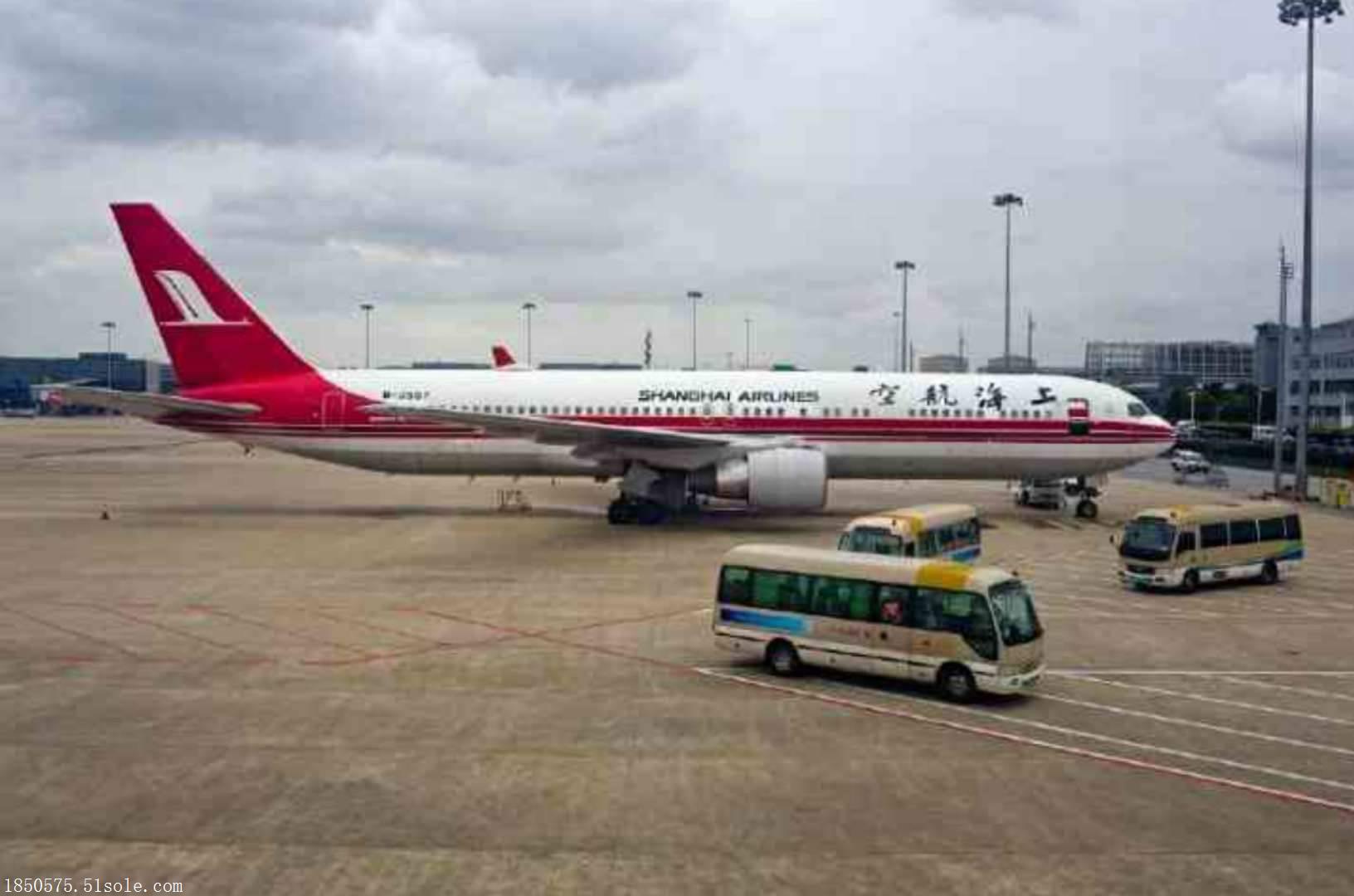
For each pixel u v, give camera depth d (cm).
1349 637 2694
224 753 1730
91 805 1514
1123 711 2050
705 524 4509
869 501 5462
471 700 2041
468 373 4719
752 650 2295
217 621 2684
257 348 4625
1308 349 5812
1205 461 7681
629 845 1401
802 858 1370
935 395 4609
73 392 4347
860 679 2241
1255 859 1390
